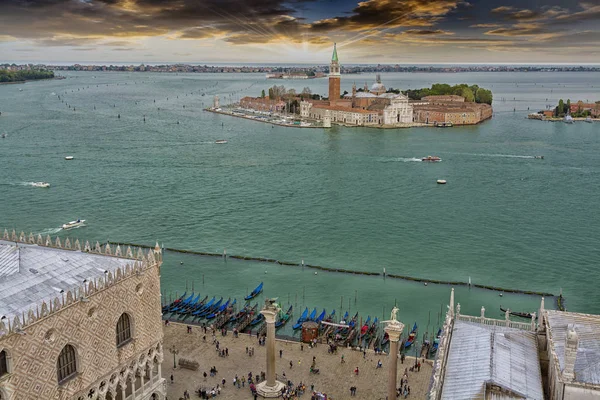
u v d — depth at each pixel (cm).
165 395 9675
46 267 8456
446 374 7675
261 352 11588
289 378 10581
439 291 15575
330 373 10812
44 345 7269
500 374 7375
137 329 8875
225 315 13400
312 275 16650
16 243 9444
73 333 7681
